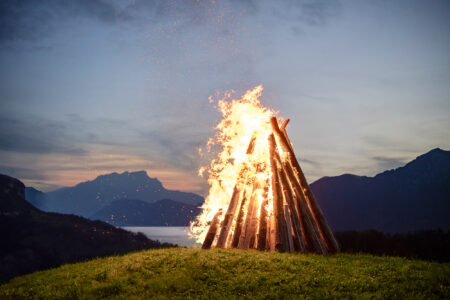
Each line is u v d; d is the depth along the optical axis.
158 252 13.46
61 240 116.19
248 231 14.88
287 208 14.81
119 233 128.88
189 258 11.62
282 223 14.13
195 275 10.01
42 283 10.60
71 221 138.88
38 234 118.69
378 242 19.64
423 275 9.48
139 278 10.14
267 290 8.89
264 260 10.95
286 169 16.25
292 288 8.84
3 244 110.50
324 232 15.17
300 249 14.13
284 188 15.56
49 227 126.06
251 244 14.60
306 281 9.31
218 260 11.19
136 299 8.64
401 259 12.57
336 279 9.37
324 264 10.90
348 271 10.12
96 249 109.38
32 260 101.75
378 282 9.08
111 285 9.59
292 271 10.12
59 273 11.79
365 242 19.86
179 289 9.24
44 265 97.88
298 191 15.54
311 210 15.77
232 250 13.24
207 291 9.01
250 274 9.92
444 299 7.84
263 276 9.71
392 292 8.35
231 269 10.41
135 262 11.66
